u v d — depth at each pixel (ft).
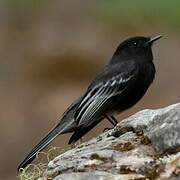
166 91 65.46
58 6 89.45
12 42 80.69
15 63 75.82
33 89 70.18
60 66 73.46
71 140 30.99
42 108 66.28
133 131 25.52
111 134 26.50
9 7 88.12
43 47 78.69
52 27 84.94
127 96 34.06
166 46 74.13
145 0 84.89
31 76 72.90
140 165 23.62
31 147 62.03
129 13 84.69
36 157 29.27
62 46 78.07
